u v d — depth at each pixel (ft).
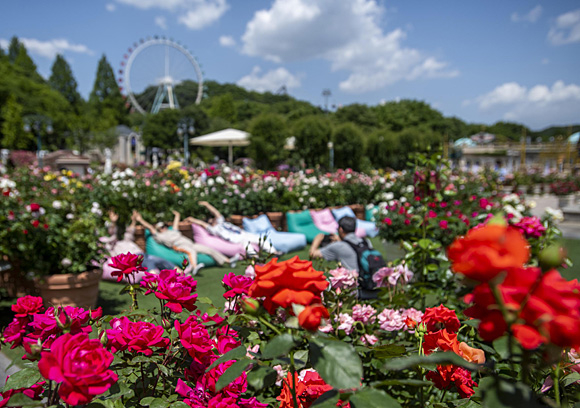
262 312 3.10
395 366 2.64
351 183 42.27
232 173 35.86
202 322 5.01
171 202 28.53
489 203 32.27
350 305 7.20
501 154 192.75
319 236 12.94
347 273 6.93
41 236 12.96
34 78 232.73
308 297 2.74
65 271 13.56
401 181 44.04
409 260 9.59
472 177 53.26
